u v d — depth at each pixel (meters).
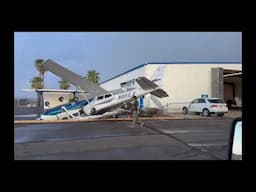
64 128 15.65
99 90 22.78
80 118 22.09
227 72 35.75
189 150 9.18
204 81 32.38
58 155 8.35
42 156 8.19
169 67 31.94
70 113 22.41
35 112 36.44
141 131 14.27
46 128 15.71
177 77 31.98
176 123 18.22
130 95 21.92
